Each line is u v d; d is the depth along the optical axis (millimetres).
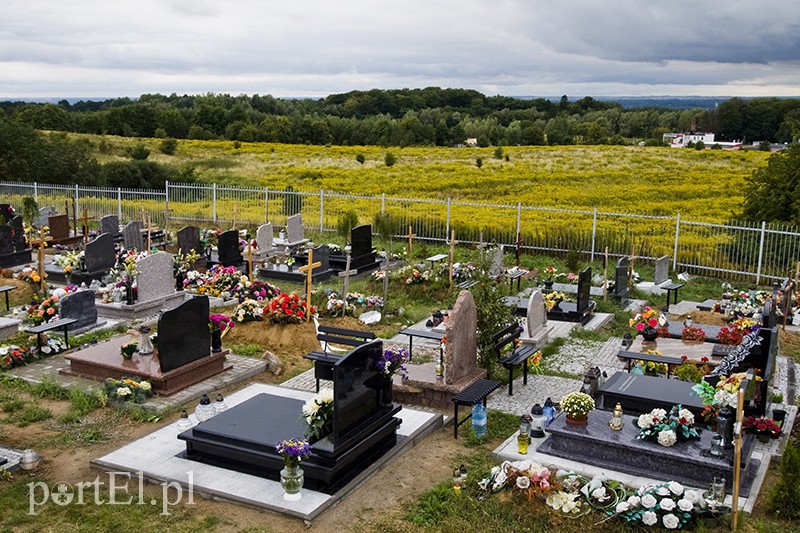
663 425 10258
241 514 9203
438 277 21750
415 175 55688
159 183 49000
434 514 9305
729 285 22609
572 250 25312
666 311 19719
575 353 16516
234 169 62469
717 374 11305
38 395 13062
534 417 11594
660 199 44438
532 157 70375
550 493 9391
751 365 11953
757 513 9367
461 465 10344
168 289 19312
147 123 100688
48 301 16734
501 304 14656
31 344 15164
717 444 9789
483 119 147125
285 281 22844
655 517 8914
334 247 25109
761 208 27094
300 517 9023
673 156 69125
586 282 18906
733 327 16359
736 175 54719
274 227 32844
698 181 52250
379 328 17891
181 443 11094
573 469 10383
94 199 36000
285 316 16500
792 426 12156
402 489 9969
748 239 24344
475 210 34875
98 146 72125
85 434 11523
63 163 44062
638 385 12453
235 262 23375
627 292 21219
